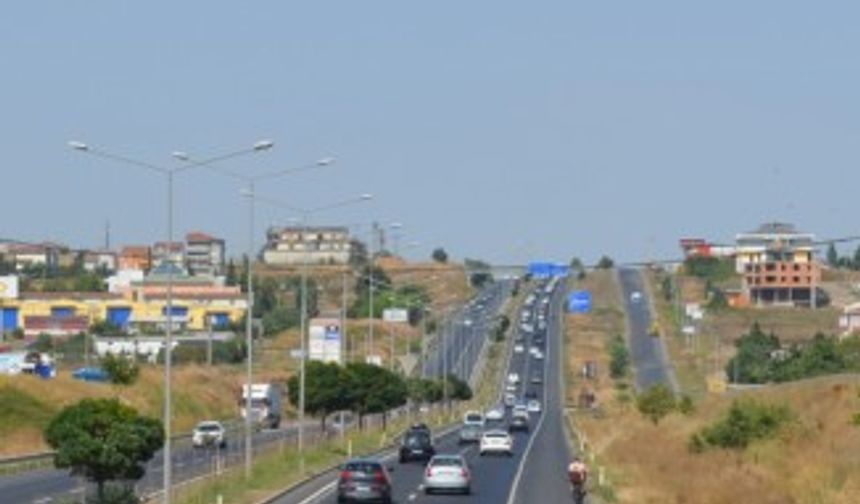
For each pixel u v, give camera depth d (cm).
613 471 14075
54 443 8531
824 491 11381
